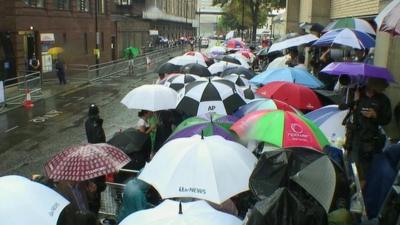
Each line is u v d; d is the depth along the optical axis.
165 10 88.38
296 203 3.87
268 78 9.70
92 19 42.38
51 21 34.00
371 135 6.93
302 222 3.82
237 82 10.80
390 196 4.72
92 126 9.36
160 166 4.98
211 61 19.27
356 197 5.42
